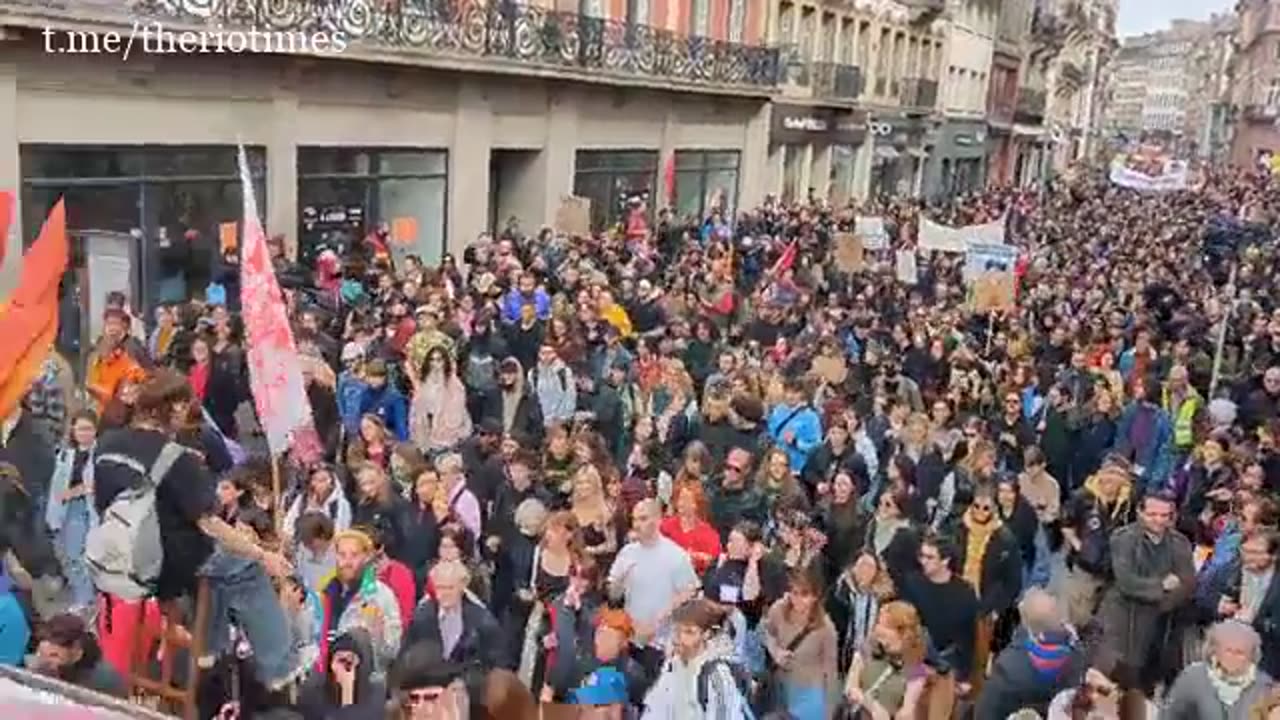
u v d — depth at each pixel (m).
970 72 56.06
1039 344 15.63
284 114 16.55
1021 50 67.31
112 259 13.51
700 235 24.47
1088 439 11.48
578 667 6.21
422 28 18.22
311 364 9.52
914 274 19.72
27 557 7.02
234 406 10.16
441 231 20.39
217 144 15.69
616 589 6.71
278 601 5.03
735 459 8.36
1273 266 25.91
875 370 12.98
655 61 25.58
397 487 7.60
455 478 7.54
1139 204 46.19
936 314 15.60
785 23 33.97
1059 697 5.66
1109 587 7.53
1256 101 107.19
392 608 6.00
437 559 6.70
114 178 14.40
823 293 18.34
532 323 13.02
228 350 10.31
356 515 7.29
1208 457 9.96
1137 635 7.20
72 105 13.69
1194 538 9.22
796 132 34.66
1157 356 14.19
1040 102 73.62
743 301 17.05
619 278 16.58
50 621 4.67
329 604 5.93
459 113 20.19
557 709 5.77
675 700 5.62
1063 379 12.33
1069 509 9.00
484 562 7.36
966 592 7.06
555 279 15.81
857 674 6.28
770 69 30.67
